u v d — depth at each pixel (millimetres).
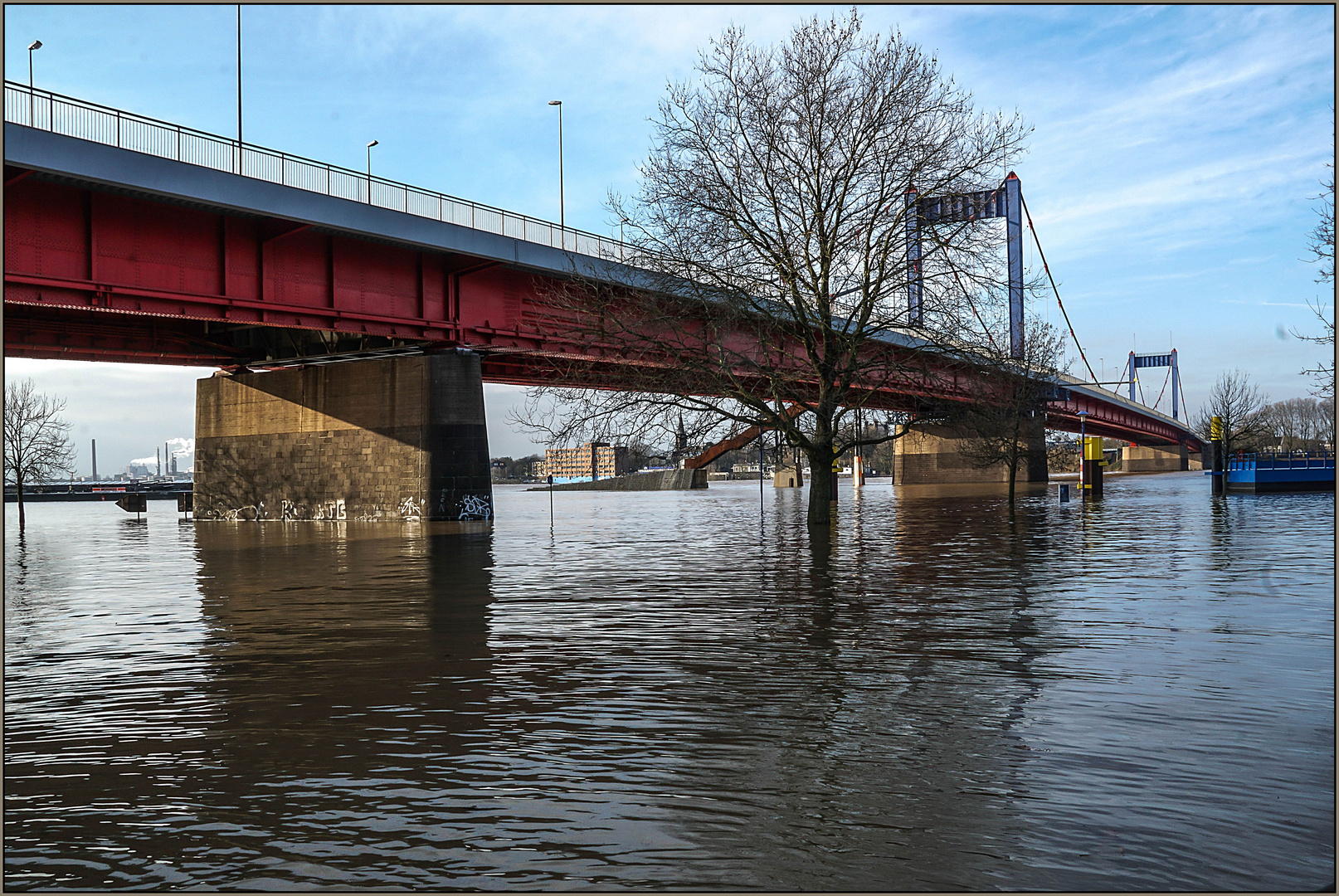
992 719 7961
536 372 55312
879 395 32281
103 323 42125
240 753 7336
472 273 42719
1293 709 8234
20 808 6203
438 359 42250
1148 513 39750
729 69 28000
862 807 5992
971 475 89438
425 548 28234
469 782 6574
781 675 9750
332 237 37438
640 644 11602
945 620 13094
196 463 53031
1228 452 75188
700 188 27781
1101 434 126750
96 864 5344
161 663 10945
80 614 15102
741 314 27969
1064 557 21703
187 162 31562
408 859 5336
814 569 19906
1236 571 18547
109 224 31094
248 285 34875
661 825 5742
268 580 19844
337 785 6570
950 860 5203
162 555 27688
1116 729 7621
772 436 31422
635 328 29672
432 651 11352
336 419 46344
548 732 7777
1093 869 5082
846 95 27672
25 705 8961
